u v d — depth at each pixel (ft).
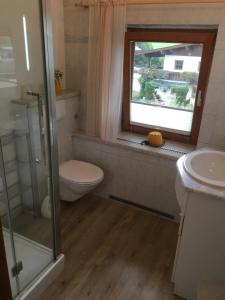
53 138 5.15
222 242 4.71
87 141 8.70
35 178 5.67
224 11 6.06
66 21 8.07
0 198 5.42
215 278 5.09
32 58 4.71
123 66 7.75
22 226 5.80
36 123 5.24
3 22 4.75
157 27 7.19
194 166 5.66
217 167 5.92
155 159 7.58
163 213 8.11
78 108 8.89
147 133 8.68
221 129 6.92
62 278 5.94
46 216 5.75
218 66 6.48
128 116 8.77
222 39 6.25
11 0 4.48
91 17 7.18
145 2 6.56
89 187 7.45
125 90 8.32
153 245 7.01
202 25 6.55
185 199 4.68
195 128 7.72
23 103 5.25
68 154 9.05
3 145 5.62
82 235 7.28
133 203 8.59
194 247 4.99
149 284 5.87
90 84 7.96
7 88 5.27
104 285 5.81
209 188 4.50
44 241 5.86
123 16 6.79
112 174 8.63
